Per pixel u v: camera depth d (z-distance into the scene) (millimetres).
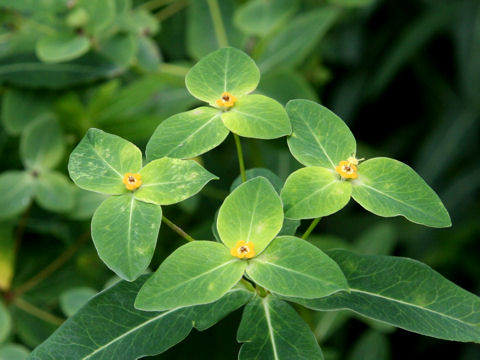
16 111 364
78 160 219
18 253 371
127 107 376
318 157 220
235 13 407
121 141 221
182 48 444
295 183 215
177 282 203
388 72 518
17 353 337
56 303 366
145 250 203
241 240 208
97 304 218
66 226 373
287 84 372
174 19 443
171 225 213
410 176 216
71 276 373
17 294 365
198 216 408
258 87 372
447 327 214
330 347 471
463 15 520
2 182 356
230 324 350
